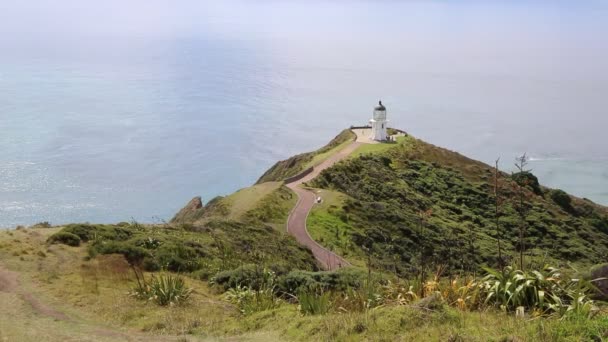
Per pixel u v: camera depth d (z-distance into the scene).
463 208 66.25
